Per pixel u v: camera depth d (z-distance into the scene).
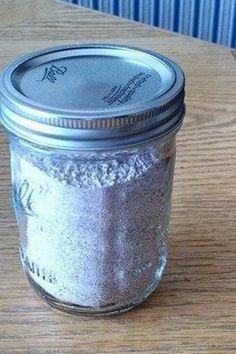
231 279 0.34
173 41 0.61
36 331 0.30
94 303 0.31
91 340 0.30
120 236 0.29
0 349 0.29
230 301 0.32
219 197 0.40
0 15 0.66
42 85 0.28
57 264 0.30
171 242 0.36
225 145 0.46
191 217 0.38
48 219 0.29
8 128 0.27
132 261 0.30
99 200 0.28
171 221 0.38
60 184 0.27
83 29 0.63
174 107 0.27
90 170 0.27
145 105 0.26
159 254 0.32
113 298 0.31
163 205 0.30
